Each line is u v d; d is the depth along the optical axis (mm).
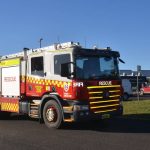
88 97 14562
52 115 15234
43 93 15789
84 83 14523
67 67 14594
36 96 16203
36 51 16375
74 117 14414
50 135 13773
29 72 16562
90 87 14625
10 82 17797
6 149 11336
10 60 17766
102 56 15156
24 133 14258
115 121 17359
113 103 15281
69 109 14570
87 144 11953
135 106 22953
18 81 17203
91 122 16453
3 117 18844
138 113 19859
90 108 14578
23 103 16891
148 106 22734
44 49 15961
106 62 15258
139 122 16984
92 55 14883
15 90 17453
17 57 17266
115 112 15320
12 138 13172
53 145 11875
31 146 11750
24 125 16531
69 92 14609
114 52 15523
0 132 14531
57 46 15414
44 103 15766
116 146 11578
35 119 18844
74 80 14438
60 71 14945
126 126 15812
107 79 15141
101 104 14891
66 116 14805
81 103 14492
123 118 18281
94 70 14867
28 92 16625
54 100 15242
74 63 14477
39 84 16016
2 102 18328
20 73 17078
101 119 15414
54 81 15273
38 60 16109
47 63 15625
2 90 18359
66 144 12000
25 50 16891
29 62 16594
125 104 24734
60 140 12719
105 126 15914
